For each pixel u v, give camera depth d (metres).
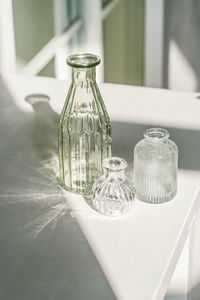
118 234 1.18
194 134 1.51
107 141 1.31
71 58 1.26
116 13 2.98
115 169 1.19
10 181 1.35
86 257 1.12
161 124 1.55
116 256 1.12
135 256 1.12
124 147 1.46
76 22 2.61
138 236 1.17
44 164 1.41
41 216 1.23
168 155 1.26
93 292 1.03
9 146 1.48
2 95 1.71
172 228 1.19
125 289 1.04
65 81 1.77
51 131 1.54
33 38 2.20
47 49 2.35
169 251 1.13
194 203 1.29
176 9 3.32
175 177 1.28
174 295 1.40
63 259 1.11
